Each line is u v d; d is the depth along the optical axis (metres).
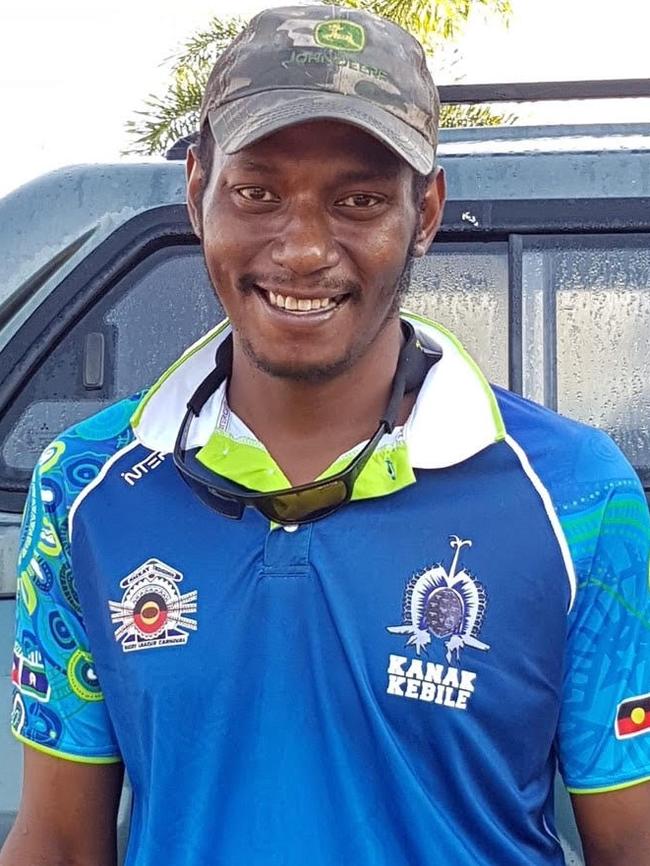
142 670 1.40
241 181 1.35
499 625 1.36
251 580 1.39
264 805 1.35
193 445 1.48
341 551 1.38
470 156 2.03
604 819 1.42
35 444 2.01
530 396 2.03
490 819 1.37
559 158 2.01
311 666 1.36
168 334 2.02
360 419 1.48
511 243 2.02
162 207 2.00
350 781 1.34
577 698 1.41
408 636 1.36
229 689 1.37
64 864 1.50
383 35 1.39
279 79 1.34
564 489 1.40
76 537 1.47
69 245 2.00
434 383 1.47
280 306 1.38
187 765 1.38
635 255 2.02
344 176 1.34
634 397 2.02
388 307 1.42
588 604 1.39
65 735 1.50
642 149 2.02
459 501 1.40
